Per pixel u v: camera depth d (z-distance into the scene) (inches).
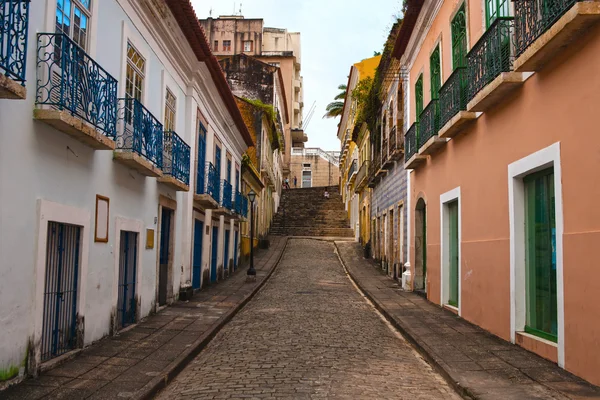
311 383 237.3
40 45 230.5
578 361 236.8
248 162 918.4
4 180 205.6
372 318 450.3
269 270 875.4
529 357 278.7
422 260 609.3
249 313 472.1
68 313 272.7
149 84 394.6
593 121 226.5
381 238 903.1
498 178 339.6
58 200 250.8
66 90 247.0
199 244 616.4
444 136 436.1
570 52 246.8
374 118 910.4
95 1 292.7
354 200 1430.9
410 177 629.0
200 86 542.0
